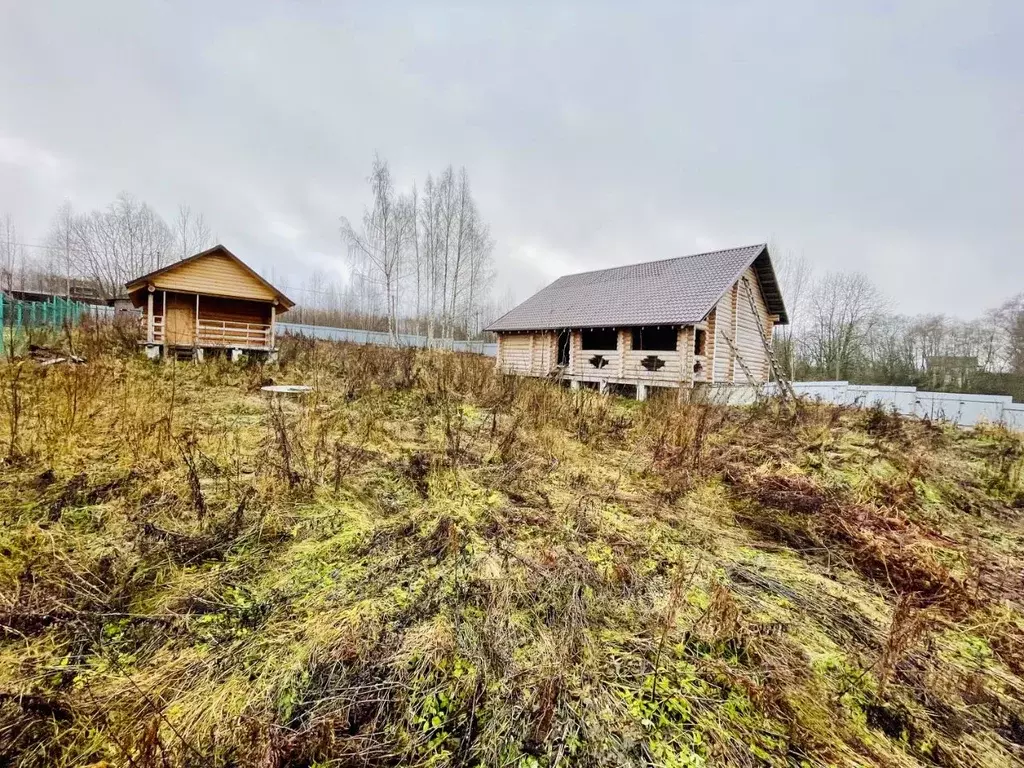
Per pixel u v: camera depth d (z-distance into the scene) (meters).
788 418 8.60
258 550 3.24
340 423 6.52
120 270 36.59
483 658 2.33
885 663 2.34
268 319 16.20
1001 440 8.29
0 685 1.95
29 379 6.49
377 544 3.46
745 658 2.52
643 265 16.66
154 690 2.00
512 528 3.95
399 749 1.83
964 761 1.98
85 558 2.88
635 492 5.15
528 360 16.23
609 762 1.83
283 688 2.07
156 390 7.01
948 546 4.10
